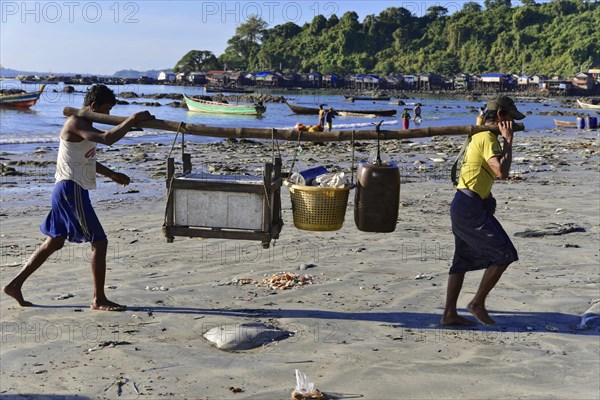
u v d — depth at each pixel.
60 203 5.89
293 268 7.79
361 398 4.28
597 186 16.00
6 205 12.84
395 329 5.70
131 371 4.66
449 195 14.49
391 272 7.66
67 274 7.41
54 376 4.56
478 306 5.85
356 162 22.19
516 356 5.09
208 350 5.13
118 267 7.77
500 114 5.53
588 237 9.74
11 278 7.20
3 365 4.75
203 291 6.77
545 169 20.05
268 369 4.74
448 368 4.80
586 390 4.45
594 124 47.31
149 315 5.98
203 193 5.50
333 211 5.57
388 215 5.61
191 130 5.52
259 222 5.48
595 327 5.82
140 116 5.53
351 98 113.06
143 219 11.29
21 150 26.23
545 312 6.23
